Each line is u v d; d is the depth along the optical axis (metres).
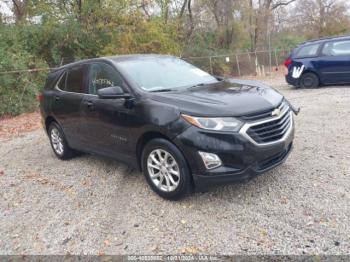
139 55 5.64
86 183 5.25
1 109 12.22
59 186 5.26
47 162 6.50
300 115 8.12
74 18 17.78
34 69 13.92
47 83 6.65
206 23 25.91
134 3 18.30
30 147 7.76
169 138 4.12
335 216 3.73
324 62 11.72
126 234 3.82
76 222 4.16
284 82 15.77
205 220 3.91
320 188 4.34
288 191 4.34
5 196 5.12
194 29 25.05
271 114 4.11
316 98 10.08
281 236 3.50
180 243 3.57
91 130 5.36
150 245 3.59
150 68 5.18
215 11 26.16
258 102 4.15
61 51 17.39
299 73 12.28
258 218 3.84
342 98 9.61
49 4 17.77
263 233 3.58
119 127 4.77
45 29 16.73
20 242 3.89
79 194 4.91
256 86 4.88
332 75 11.67
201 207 4.18
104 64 5.28
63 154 6.40
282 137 4.20
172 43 19.69
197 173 3.98
